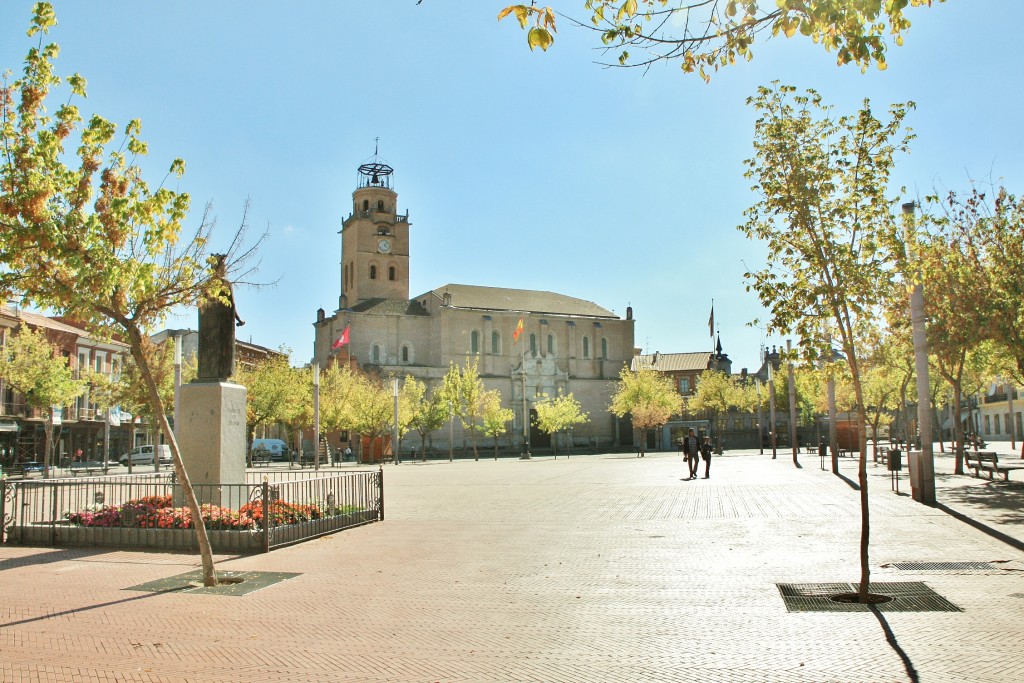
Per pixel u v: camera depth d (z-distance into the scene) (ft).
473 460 237.66
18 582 38.96
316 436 165.37
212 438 58.49
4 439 180.24
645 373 289.12
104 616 31.63
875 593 33.65
